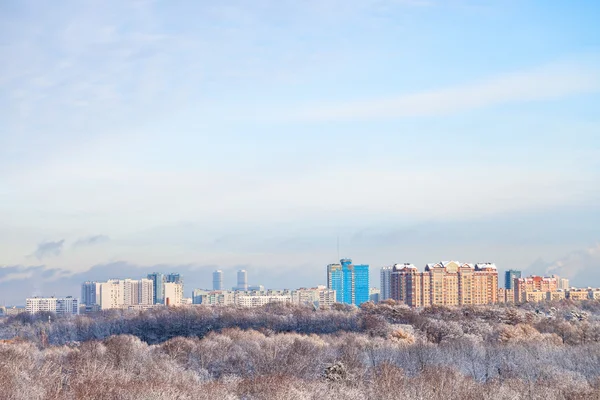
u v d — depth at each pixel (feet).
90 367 286.46
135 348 372.17
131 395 232.73
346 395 256.73
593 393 251.39
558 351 363.97
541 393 256.11
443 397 254.06
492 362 346.54
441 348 383.86
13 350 317.42
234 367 355.15
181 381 276.41
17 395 227.20
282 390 253.65
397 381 275.59
